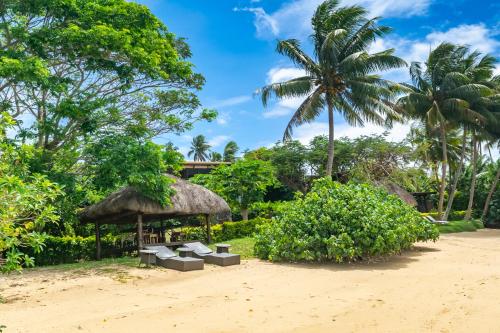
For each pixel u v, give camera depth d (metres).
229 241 18.02
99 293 7.98
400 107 28.81
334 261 11.32
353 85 24.14
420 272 9.41
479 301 6.41
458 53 28.91
